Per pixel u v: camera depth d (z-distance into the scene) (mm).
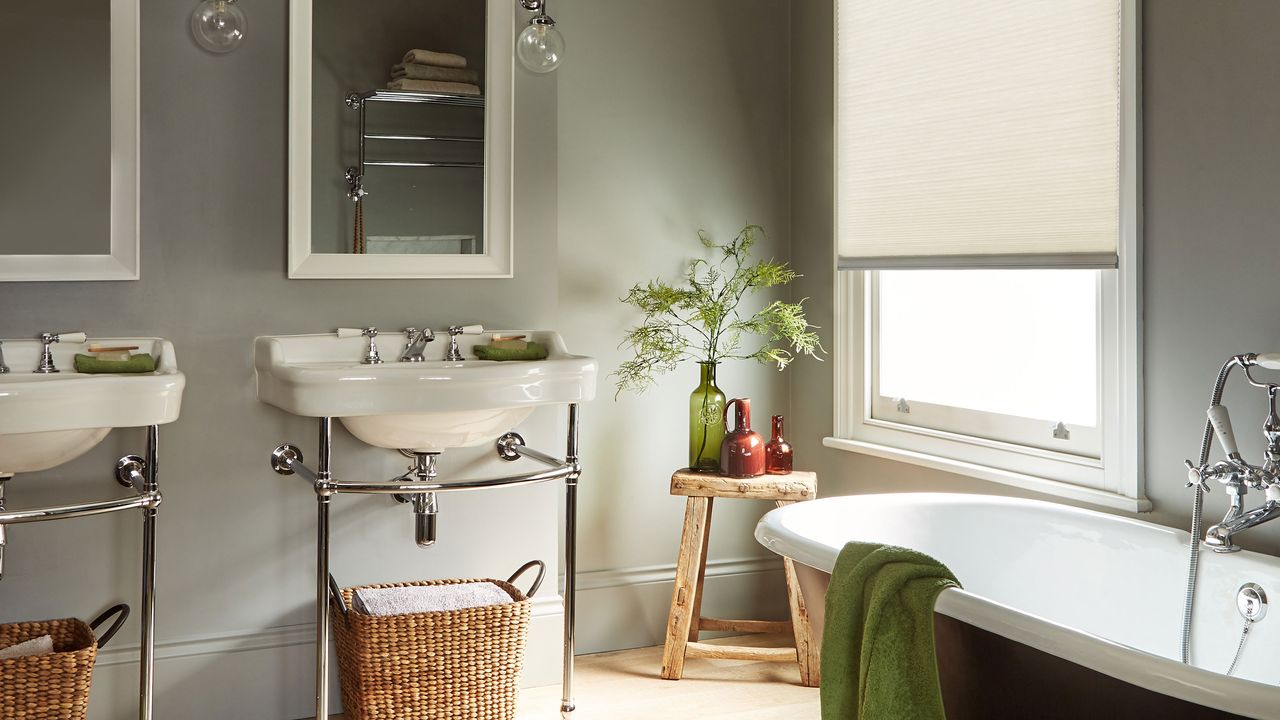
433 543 3092
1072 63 2670
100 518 2727
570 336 3469
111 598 2742
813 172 3646
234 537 2865
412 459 3041
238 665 2869
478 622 2713
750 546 3777
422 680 2680
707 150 3650
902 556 1937
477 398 2611
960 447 3084
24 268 2619
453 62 3090
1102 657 1626
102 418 2336
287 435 2912
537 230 3195
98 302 2709
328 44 2939
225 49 2639
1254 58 2232
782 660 3188
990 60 2912
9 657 2371
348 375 2512
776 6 3748
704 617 3662
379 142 2998
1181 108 2395
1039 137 2770
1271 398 2150
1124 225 2523
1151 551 2342
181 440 2801
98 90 2691
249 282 2861
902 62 3221
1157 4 2445
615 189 3520
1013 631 1747
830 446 3555
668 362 3570
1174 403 2434
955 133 3031
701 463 3262
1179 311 2414
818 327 3646
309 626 2957
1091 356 2811
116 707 2744
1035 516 2586
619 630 3555
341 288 2963
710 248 3660
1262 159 2221
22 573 2658
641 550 3600
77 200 2676
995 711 1837
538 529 3225
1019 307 3023
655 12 3566
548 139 3205
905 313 3422
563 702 2893
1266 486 2109
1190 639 2217
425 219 3055
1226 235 2301
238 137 2844
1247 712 1451
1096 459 2678
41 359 2588
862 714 1889
